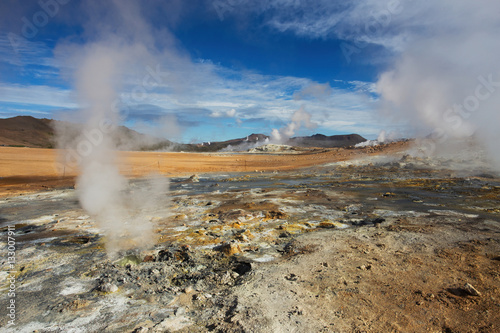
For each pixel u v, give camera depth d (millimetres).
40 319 4156
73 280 5520
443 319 3803
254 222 9773
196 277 5500
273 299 4457
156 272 5766
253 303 4359
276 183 22156
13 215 11742
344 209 11469
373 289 4691
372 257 6090
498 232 7633
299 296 4516
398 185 18000
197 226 9391
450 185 16969
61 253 7055
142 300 4691
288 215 10625
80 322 4059
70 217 11117
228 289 4961
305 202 13273
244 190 18328
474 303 4152
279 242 7566
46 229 9320
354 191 16250
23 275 5797
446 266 5504
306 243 7219
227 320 3951
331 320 3855
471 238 7160
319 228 8836
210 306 4438
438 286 4723
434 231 7809
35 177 23797
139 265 6148
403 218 9492
